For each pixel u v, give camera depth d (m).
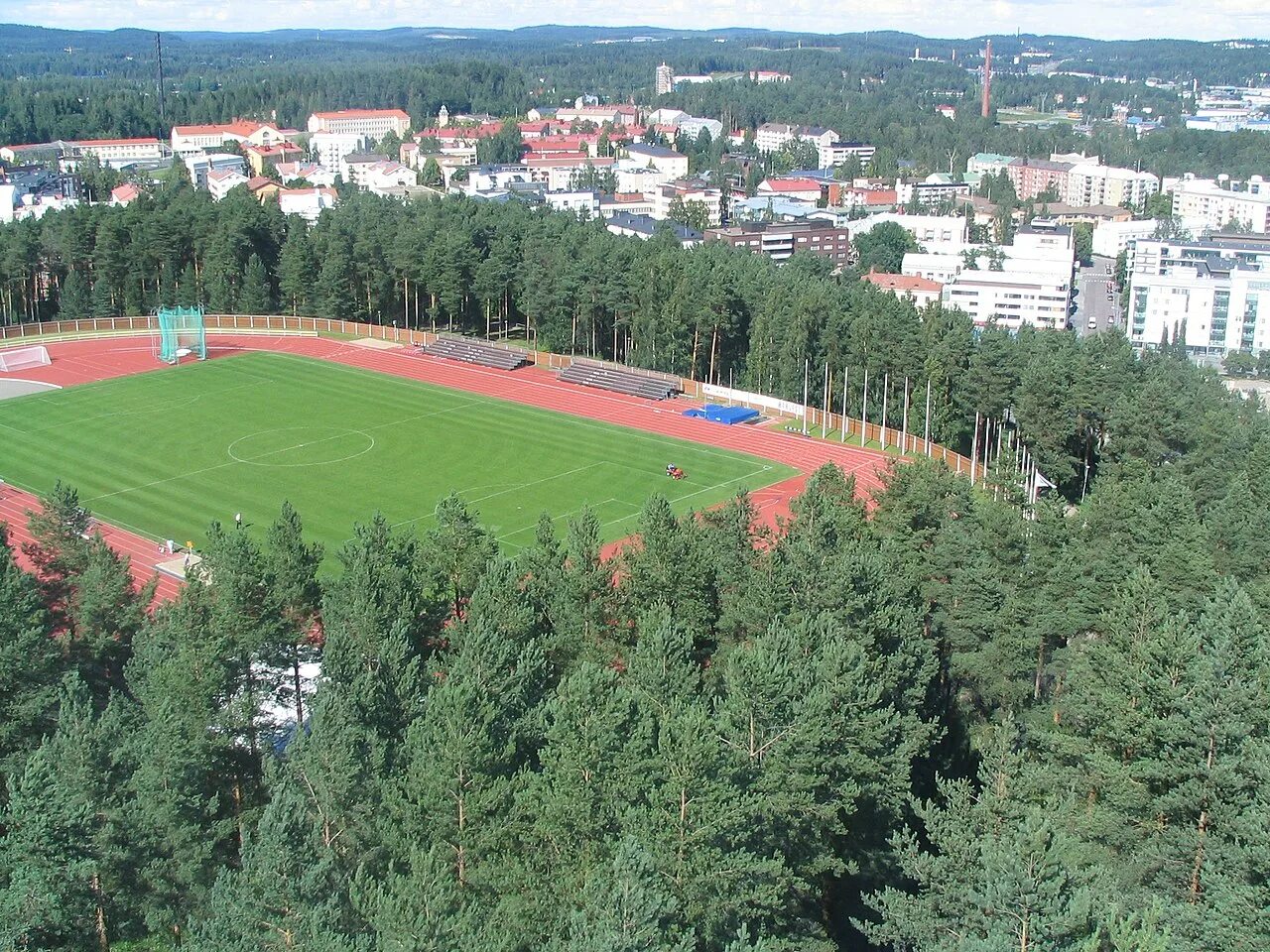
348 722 63.19
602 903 46.75
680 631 76.50
